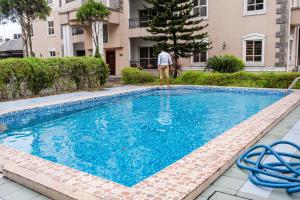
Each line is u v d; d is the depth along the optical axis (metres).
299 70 20.16
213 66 17.67
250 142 4.95
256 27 18.45
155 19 17.45
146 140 6.50
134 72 17.73
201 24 20.44
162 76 16.28
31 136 7.03
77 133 7.22
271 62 18.17
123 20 24.11
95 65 16.05
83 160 5.30
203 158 4.14
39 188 3.47
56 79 14.08
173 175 3.58
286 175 3.67
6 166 4.05
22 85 12.58
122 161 5.21
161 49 18.03
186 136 6.79
